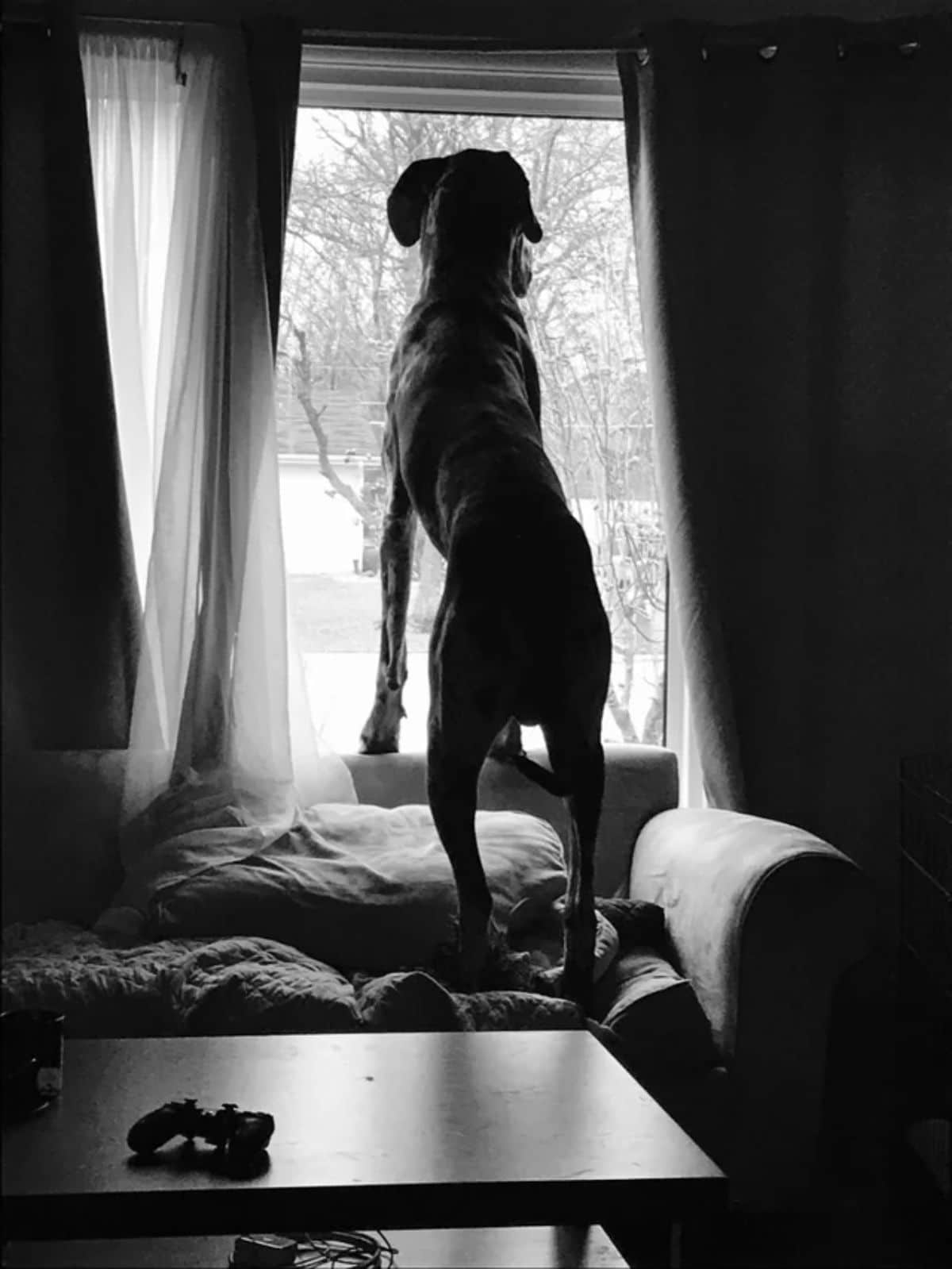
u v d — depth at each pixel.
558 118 3.32
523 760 2.30
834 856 2.35
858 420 3.20
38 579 2.94
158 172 3.09
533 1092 1.71
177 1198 1.39
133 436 3.03
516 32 3.23
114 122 3.05
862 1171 2.62
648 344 3.11
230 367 2.95
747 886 2.34
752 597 3.15
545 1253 1.61
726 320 3.16
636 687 3.35
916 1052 2.96
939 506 3.21
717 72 3.17
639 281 3.15
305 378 3.25
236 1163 1.44
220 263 2.98
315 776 2.93
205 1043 1.90
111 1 3.07
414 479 2.62
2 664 2.89
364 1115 1.62
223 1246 1.58
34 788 2.73
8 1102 1.62
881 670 3.21
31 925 2.58
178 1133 1.50
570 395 3.31
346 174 3.27
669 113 3.09
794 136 3.15
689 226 3.08
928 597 3.21
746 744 3.12
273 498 2.95
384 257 3.27
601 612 2.30
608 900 2.67
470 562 2.26
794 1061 2.31
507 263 2.85
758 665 3.15
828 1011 2.32
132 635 2.95
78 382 2.94
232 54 3.00
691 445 3.05
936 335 3.19
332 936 2.45
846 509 3.20
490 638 2.23
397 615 2.96
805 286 3.16
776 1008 2.31
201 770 2.81
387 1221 1.42
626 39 3.14
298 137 3.26
